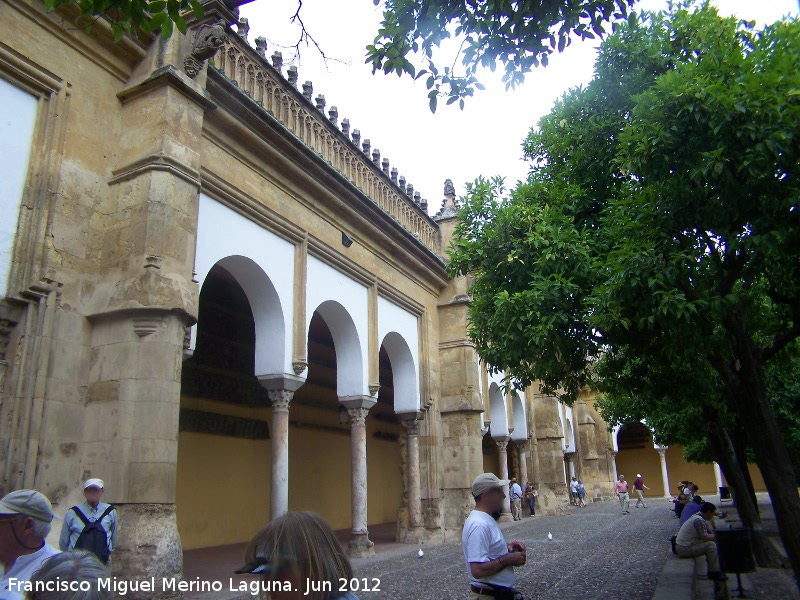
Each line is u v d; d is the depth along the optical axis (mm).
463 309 18984
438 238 19750
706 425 14039
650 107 6773
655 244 6852
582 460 39500
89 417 7668
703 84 6418
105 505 5809
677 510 16609
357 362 14555
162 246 8078
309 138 13383
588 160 9461
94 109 8516
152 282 7801
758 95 6105
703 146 6566
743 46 7734
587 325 8297
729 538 8688
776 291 7570
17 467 6902
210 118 10508
